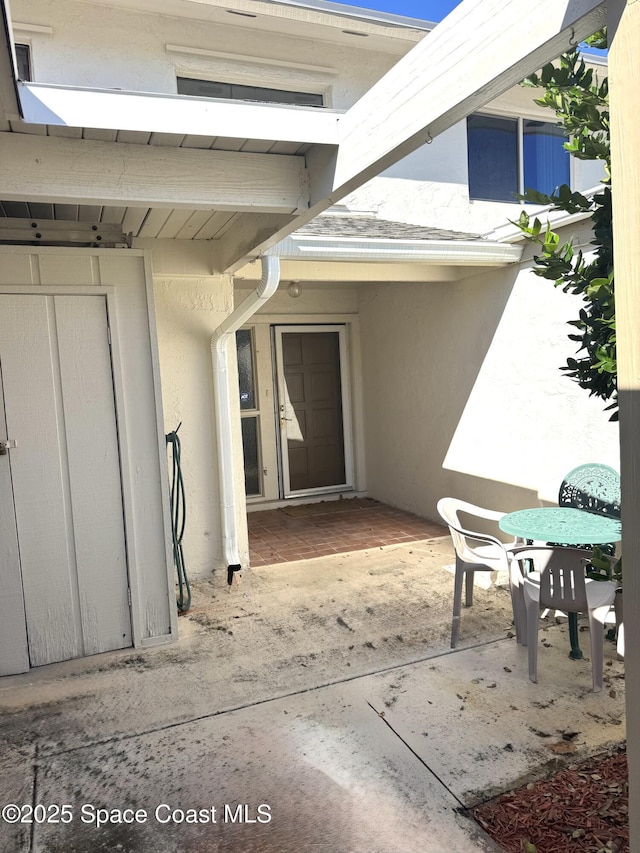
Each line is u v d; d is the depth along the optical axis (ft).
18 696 10.67
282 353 25.25
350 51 20.01
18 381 11.50
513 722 9.25
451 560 17.48
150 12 17.34
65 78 16.67
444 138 21.31
